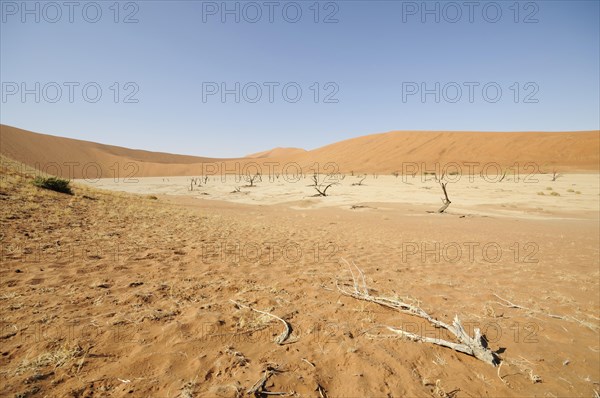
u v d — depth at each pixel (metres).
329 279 5.18
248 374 2.35
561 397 2.45
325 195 33.59
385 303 3.96
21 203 9.42
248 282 4.73
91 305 3.40
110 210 11.84
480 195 30.58
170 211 14.68
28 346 2.47
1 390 1.92
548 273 6.38
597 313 4.27
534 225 15.38
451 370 2.67
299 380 2.32
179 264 5.51
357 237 10.42
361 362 2.63
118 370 2.28
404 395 2.28
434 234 11.71
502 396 2.40
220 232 9.62
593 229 14.20
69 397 1.95
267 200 32.22
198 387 2.15
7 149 78.25
